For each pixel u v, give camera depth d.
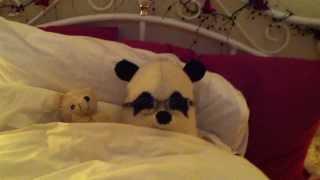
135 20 0.94
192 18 0.96
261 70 0.81
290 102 0.80
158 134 0.61
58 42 0.69
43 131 0.59
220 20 0.97
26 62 0.68
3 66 0.67
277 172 0.80
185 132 0.63
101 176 0.52
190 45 0.98
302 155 0.81
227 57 0.83
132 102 0.64
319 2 0.94
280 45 0.99
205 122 0.71
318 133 0.90
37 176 0.55
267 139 0.79
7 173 0.54
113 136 0.59
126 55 0.71
